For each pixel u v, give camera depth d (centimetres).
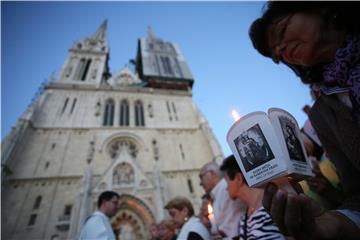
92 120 3164
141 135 3194
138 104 3747
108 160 2744
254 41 209
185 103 4112
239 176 345
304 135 418
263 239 242
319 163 314
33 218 2064
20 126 2577
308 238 97
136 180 2489
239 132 120
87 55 4453
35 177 2328
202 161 3116
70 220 2094
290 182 101
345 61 136
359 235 109
